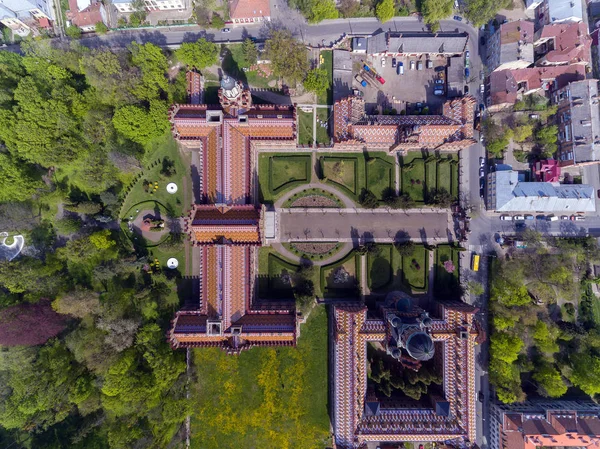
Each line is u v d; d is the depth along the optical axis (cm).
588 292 7531
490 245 7650
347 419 6744
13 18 7094
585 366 6919
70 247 6781
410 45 7362
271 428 7544
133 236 7550
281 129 6662
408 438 6675
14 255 7462
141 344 6862
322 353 7569
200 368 7606
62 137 6738
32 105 6419
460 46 7375
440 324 6825
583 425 6888
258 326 6562
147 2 7262
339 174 7650
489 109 7581
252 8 7219
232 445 7525
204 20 7275
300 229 7694
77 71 6950
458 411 6681
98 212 7375
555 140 7275
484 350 7638
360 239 7681
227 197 6550
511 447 6875
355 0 7319
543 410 7056
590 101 6844
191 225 6247
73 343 6569
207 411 7556
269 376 7594
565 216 7562
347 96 7031
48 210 7494
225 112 6656
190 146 7406
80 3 7231
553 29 7050
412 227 7694
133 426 6631
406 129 6656
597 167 7569
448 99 7631
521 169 7650
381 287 7638
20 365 6475
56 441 7150
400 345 6119
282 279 7638
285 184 7644
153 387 6606
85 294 6738
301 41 7650
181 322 6644
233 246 6519
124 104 6725
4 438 7162
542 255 7181
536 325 6962
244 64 7619
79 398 6500
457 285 7588
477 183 7650
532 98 7475
